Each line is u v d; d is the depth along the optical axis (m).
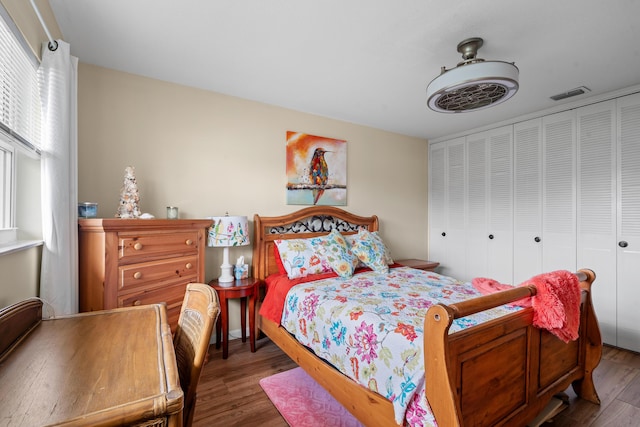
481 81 1.66
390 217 3.94
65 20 1.70
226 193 2.76
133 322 1.17
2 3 1.12
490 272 3.59
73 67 1.72
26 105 1.48
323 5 1.57
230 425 1.67
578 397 1.94
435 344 1.11
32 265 1.50
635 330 2.56
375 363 1.46
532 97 2.79
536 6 1.56
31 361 0.86
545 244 3.11
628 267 2.59
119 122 2.29
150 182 2.41
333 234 2.98
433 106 2.08
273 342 2.70
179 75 2.38
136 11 1.62
